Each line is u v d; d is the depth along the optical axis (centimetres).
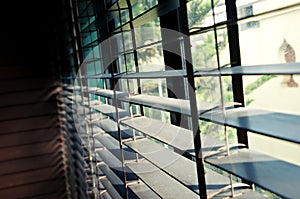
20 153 320
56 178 328
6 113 314
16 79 313
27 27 309
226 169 70
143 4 139
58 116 323
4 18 303
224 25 70
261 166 69
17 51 310
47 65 318
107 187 151
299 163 77
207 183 83
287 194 56
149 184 102
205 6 100
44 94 320
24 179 322
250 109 77
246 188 83
